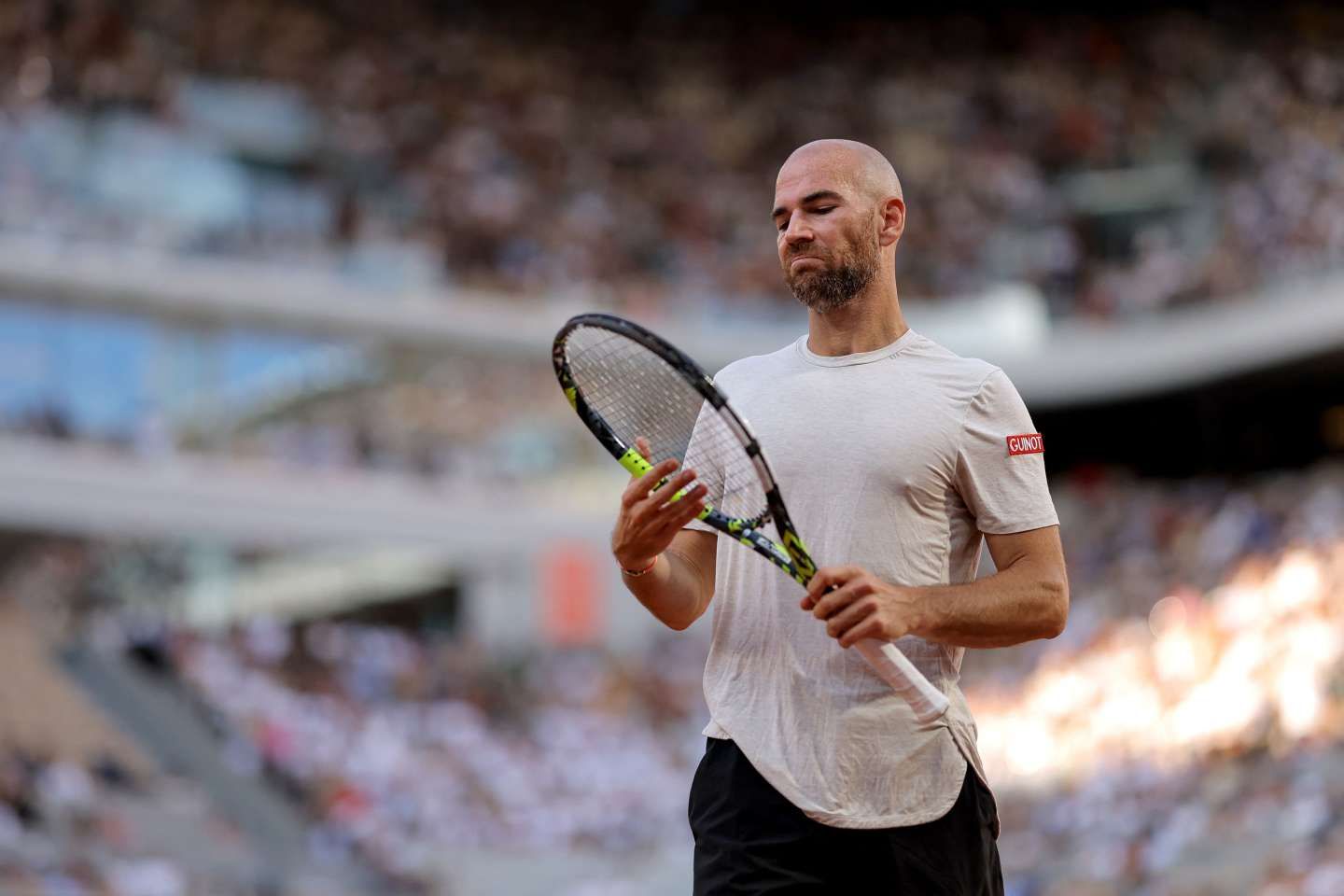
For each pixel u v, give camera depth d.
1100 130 139.25
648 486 11.39
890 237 12.24
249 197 113.81
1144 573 102.94
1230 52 140.62
